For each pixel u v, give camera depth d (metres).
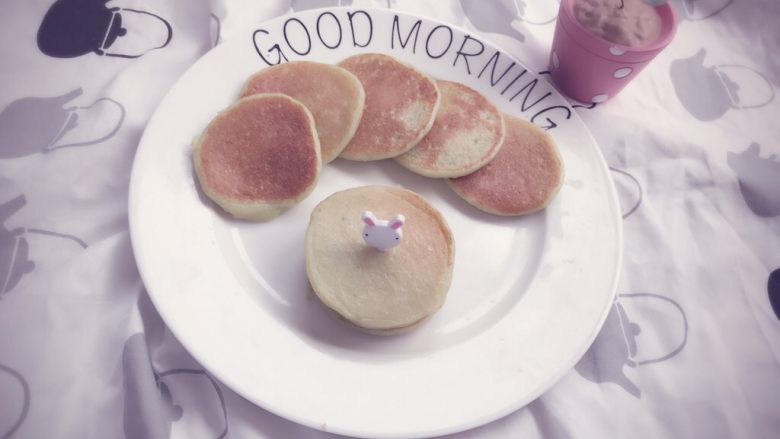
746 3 0.36
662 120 0.33
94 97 0.30
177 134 0.27
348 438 0.23
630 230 0.30
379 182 0.30
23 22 0.30
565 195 0.29
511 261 0.28
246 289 0.25
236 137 0.27
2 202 0.26
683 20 0.36
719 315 0.27
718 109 0.34
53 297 0.24
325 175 0.29
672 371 0.26
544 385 0.23
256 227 0.27
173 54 0.32
